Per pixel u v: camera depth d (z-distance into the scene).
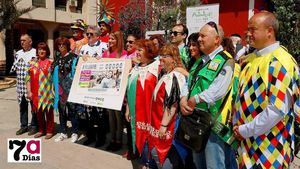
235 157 3.10
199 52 3.54
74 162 4.87
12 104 9.88
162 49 3.66
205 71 3.02
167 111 3.52
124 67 4.78
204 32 3.05
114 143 5.43
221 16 10.45
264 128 2.48
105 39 6.06
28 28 20.08
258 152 2.59
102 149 5.46
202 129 2.97
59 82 5.67
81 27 6.79
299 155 4.58
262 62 2.55
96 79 5.04
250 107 2.59
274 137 2.54
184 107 3.08
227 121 2.97
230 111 2.98
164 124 3.54
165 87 3.55
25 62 6.23
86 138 6.07
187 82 3.39
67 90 5.61
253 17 2.61
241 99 2.67
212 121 2.97
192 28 6.18
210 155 3.01
